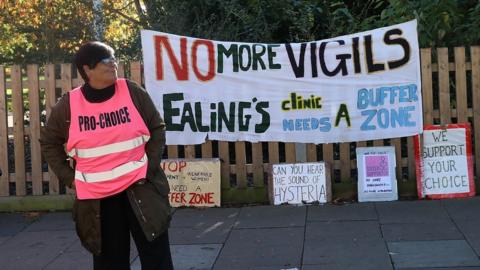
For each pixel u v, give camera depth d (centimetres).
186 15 835
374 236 555
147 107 384
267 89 679
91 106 369
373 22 825
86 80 371
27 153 752
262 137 683
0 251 568
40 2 943
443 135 668
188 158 693
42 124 730
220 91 684
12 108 695
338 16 855
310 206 667
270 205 680
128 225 386
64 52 925
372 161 671
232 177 716
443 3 718
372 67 667
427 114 670
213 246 554
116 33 956
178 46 682
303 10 845
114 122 369
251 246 548
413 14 726
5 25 1006
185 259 522
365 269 478
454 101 695
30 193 712
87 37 925
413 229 568
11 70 692
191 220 638
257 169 689
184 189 686
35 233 620
